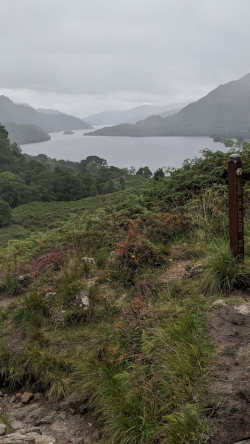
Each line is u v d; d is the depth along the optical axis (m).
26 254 9.39
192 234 6.88
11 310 6.07
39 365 4.43
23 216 94.06
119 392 3.48
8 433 3.53
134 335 4.27
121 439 3.05
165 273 5.67
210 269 4.80
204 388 3.10
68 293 5.59
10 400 4.30
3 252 11.38
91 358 4.14
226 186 8.05
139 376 3.57
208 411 2.89
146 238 6.87
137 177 174.38
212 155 9.62
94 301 5.41
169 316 4.31
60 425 3.59
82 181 150.25
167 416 2.94
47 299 5.82
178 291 4.95
